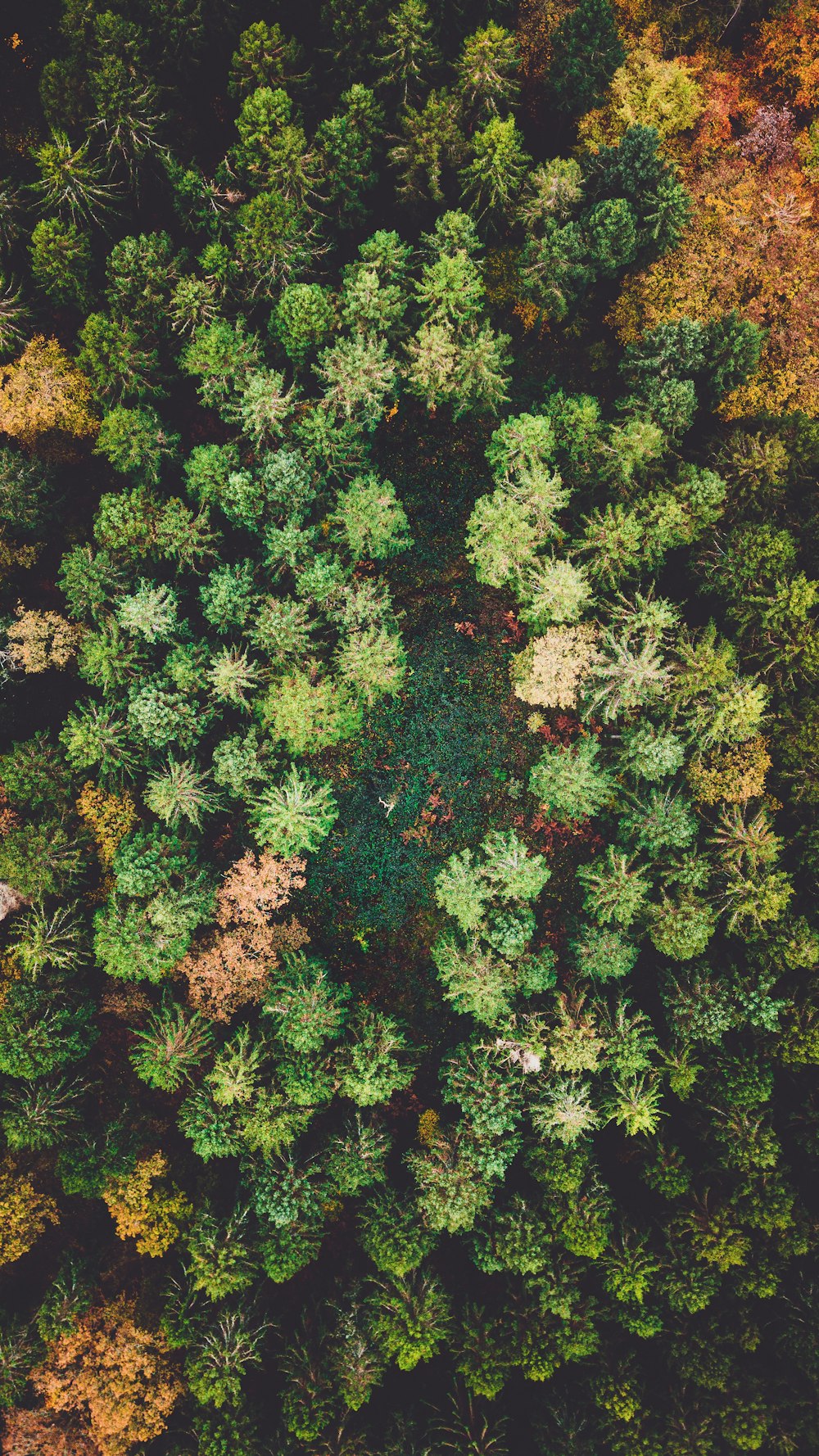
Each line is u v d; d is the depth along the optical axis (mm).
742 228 28406
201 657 29141
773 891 27672
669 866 29281
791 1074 28922
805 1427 26703
